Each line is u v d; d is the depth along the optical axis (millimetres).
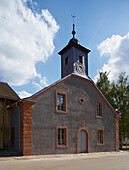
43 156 10875
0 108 13398
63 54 19281
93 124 15992
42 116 12109
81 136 14750
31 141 11125
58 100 13766
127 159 10883
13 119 13062
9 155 10633
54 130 12594
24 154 10625
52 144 12219
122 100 23250
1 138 12945
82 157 11648
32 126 11430
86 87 16500
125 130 22016
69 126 13773
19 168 6863
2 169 6562
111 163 9016
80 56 18500
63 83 14320
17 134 11828
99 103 17625
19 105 11742
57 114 13117
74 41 18422
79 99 15344
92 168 7402
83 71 17953
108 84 26672
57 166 7609
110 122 18016
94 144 15594
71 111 14289
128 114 22422
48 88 12922
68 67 17828
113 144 17672
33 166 7418
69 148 13312
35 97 12023
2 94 14094
